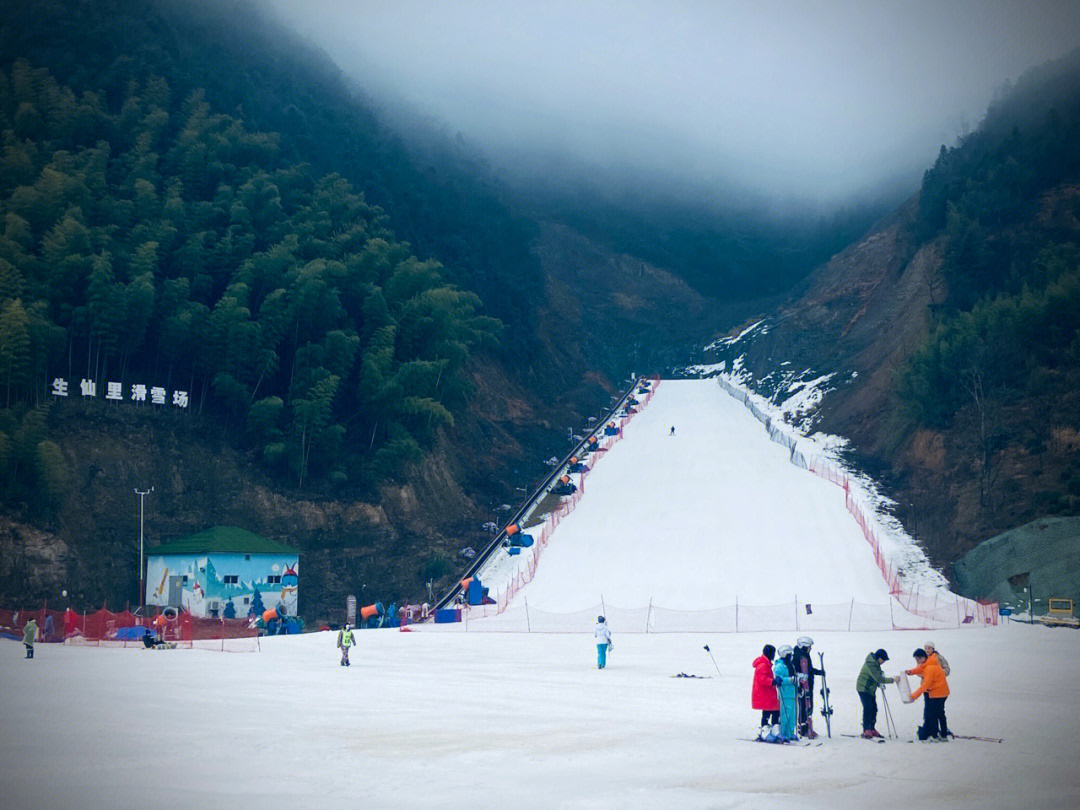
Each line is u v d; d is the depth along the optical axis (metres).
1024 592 60.97
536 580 71.12
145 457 71.81
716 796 15.15
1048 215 104.81
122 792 15.34
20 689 29.11
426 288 96.75
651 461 101.31
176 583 66.75
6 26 99.38
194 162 91.75
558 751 19.20
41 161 83.56
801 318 148.00
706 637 51.06
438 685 30.91
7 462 63.09
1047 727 22.58
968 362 86.44
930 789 15.84
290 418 81.19
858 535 73.69
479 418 109.25
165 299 78.00
